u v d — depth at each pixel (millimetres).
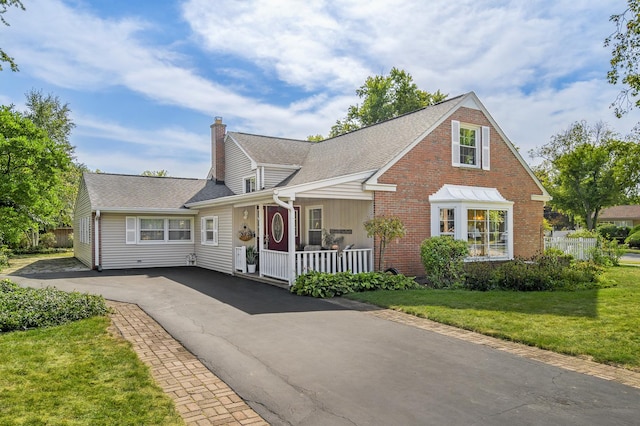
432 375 4996
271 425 3811
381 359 5605
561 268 11977
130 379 4832
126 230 18156
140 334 6977
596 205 31469
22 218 10961
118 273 16234
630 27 9750
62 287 12477
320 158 17562
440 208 13773
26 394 4363
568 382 4734
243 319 8008
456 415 3938
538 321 7285
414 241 13453
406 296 9820
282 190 11188
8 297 8312
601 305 8562
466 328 7109
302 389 4625
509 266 11727
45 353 5758
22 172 10703
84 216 20406
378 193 12727
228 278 14289
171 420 3844
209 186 21188
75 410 4008
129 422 3783
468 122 15086
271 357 5738
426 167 13820
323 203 14977
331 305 9281
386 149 14078
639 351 5641
